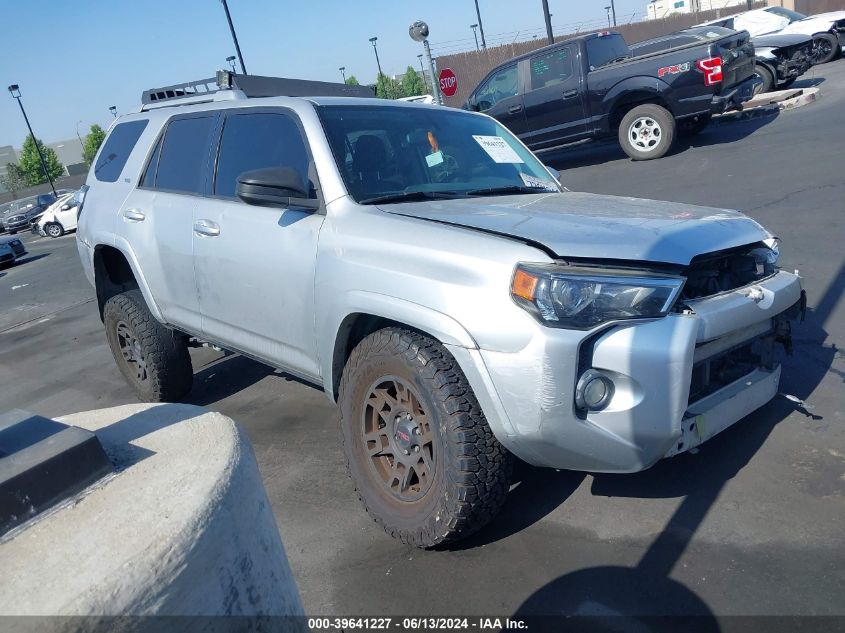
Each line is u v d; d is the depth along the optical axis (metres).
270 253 3.31
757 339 2.85
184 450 1.23
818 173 7.70
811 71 17.05
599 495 2.92
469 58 27.27
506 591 2.43
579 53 11.12
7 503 1.04
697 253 2.54
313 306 3.07
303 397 4.60
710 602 2.24
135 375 4.87
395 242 2.73
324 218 3.12
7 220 31.23
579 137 11.53
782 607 2.18
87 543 1.00
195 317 4.02
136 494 1.10
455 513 2.48
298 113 3.46
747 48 11.10
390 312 2.64
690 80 10.28
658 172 9.81
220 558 1.04
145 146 4.50
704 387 2.67
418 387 2.56
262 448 3.90
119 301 4.57
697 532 2.59
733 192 7.73
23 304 11.33
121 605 0.92
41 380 6.37
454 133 3.89
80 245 5.04
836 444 3.02
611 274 2.37
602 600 2.32
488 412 2.40
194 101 4.43
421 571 2.61
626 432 2.32
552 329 2.29
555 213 2.87
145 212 4.26
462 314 2.42
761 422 3.30
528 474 3.17
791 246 5.67
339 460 3.63
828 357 3.85
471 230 2.63
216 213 3.72
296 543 2.90
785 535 2.51
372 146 3.43
